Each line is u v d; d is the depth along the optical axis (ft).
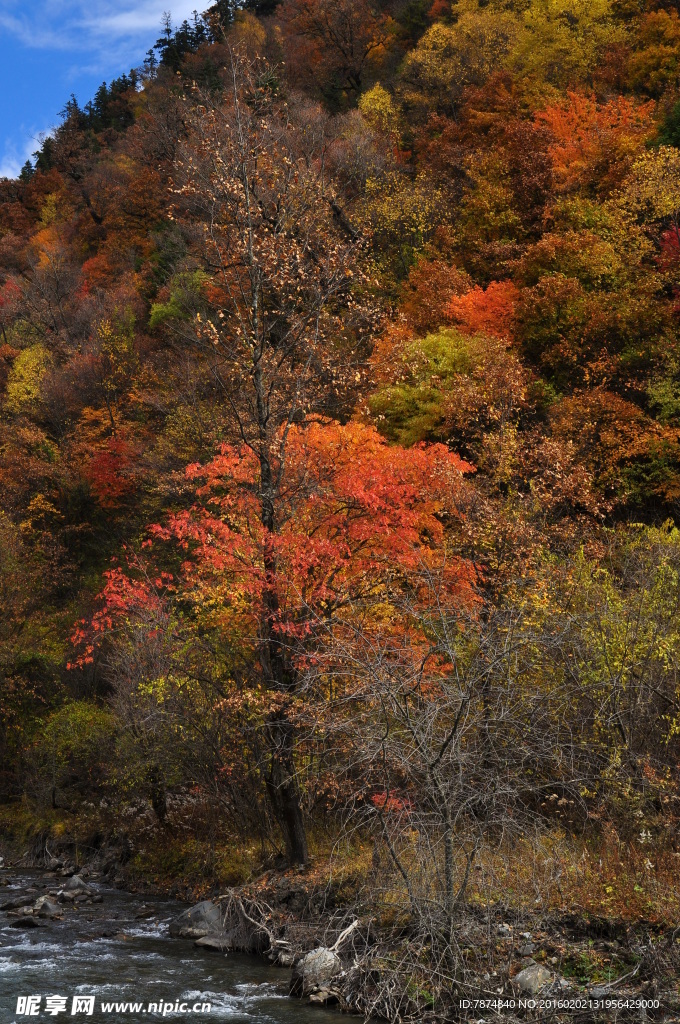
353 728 36.58
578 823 40.42
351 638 44.04
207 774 55.62
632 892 33.24
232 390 57.47
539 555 50.88
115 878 58.90
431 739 33.04
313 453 50.11
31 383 167.84
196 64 267.39
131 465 129.18
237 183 49.70
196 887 52.01
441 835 33.94
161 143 230.48
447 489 53.31
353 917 36.78
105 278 213.87
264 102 55.01
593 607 43.52
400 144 178.09
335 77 225.56
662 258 99.55
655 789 37.40
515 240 121.39
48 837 72.69
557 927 32.65
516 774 35.76
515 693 38.40
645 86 147.33
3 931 44.78
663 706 41.01
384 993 31.22
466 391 75.82
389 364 69.26
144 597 52.03
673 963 28.94
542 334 96.99
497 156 134.82
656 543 54.85
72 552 136.15
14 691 91.35
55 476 145.69
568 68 161.07
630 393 91.04
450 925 31.48
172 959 39.19
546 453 62.64
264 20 287.48
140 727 60.29
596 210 109.81
